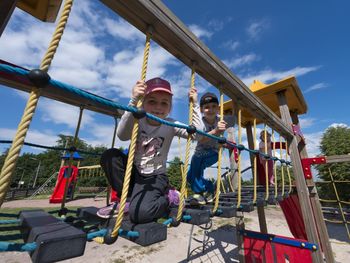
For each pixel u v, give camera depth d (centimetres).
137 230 100
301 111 515
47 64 68
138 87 108
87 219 158
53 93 204
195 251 508
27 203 1066
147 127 170
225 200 245
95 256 447
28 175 5288
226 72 182
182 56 145
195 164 255
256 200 234
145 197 129
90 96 84
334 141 1550
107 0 101
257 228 789
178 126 130
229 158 397
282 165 324
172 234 626
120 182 153
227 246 555
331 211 1027
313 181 421
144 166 159
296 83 390
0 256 422
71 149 234
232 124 315
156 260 443
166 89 167
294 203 470
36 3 163
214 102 281
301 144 456
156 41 130
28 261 402
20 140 62
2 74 152
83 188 2088
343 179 1273
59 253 72
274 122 296
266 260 329
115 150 162
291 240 314
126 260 433
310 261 291
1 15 81
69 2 74
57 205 973
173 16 125
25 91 207
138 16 111
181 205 125
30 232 90
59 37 71
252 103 231
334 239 734
